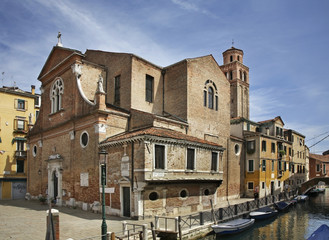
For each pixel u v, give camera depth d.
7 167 33.53
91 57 28.80
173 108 25.64
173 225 15.91
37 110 38.56
